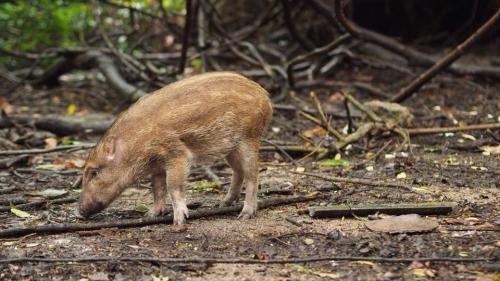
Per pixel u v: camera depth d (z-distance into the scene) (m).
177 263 7.00
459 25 21.61
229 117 8.24
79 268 6.98
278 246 7.52
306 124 14.30
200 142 8.23
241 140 8.42
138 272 6.84
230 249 7.45
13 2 20.55
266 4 22.75
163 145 8.14
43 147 12.95
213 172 10.73
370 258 7.00
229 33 20.38
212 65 18.98
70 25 22.14
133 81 18.11
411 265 6.84
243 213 8.52
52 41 22.38
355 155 11.80
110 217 8.74
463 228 7.88
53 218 8.72
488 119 14.30
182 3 23.89
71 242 7.78
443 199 9.10
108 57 18.08
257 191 8.81
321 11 17.23
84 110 16.92
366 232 7.86
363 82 18.52
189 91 8.23
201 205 9.10
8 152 11.18
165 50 22.22
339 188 9.74
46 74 19.41
